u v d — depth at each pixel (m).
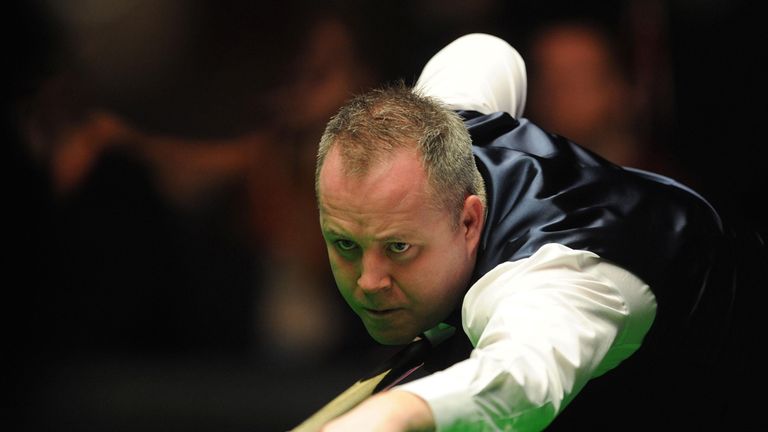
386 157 8.73
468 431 7.72
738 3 19.89
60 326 18.67
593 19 18.69
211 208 18.73
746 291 10.62
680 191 10.45
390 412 7.42
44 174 18.81
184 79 18.78
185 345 18.61
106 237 18.66
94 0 18.98
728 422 10.57
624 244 9.31
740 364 10.57
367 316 9.30
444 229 8.99
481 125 11.02
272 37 18.69
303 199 18.64
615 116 18.42
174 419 17.64
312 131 18.75
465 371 7.81
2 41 18.89
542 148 10.68
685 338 9.91
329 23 18.84
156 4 18.52
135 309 18.62
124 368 18.48
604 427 9.88
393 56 19.03
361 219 8.77
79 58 19.05
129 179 18.80
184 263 18.61
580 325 8.41
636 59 18.64
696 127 19.73
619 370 9.76
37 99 18.89
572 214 9.52
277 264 18.59
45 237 18.67
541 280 8.73
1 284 18.56
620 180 10.20
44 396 18.22
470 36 13.21
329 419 9.66
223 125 18.69
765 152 19.67
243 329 18.59
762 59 19.88
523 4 18.73
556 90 18.39
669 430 10.12
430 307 9.22
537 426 8.00
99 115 18.83
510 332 8.16
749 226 11.24
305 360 18.34
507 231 9.43
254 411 17.67
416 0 19.05
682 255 9.69
